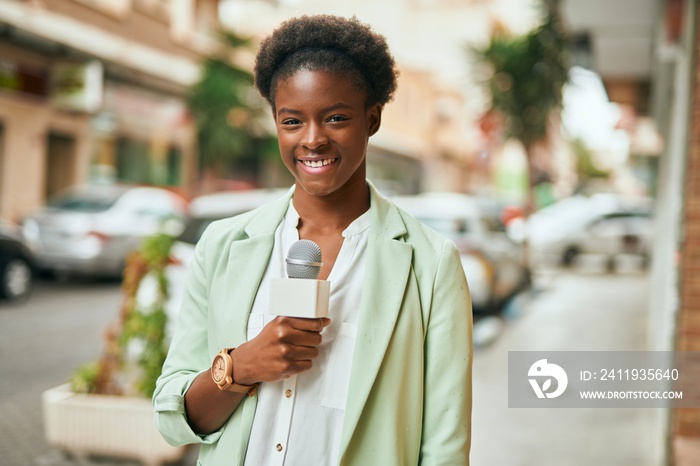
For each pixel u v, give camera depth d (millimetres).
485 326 9414
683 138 4281
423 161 39812
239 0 25781
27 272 10453
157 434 4098
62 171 16359
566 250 18422
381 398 1464
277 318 1394
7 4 13117
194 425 1523
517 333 8906
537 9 14344
